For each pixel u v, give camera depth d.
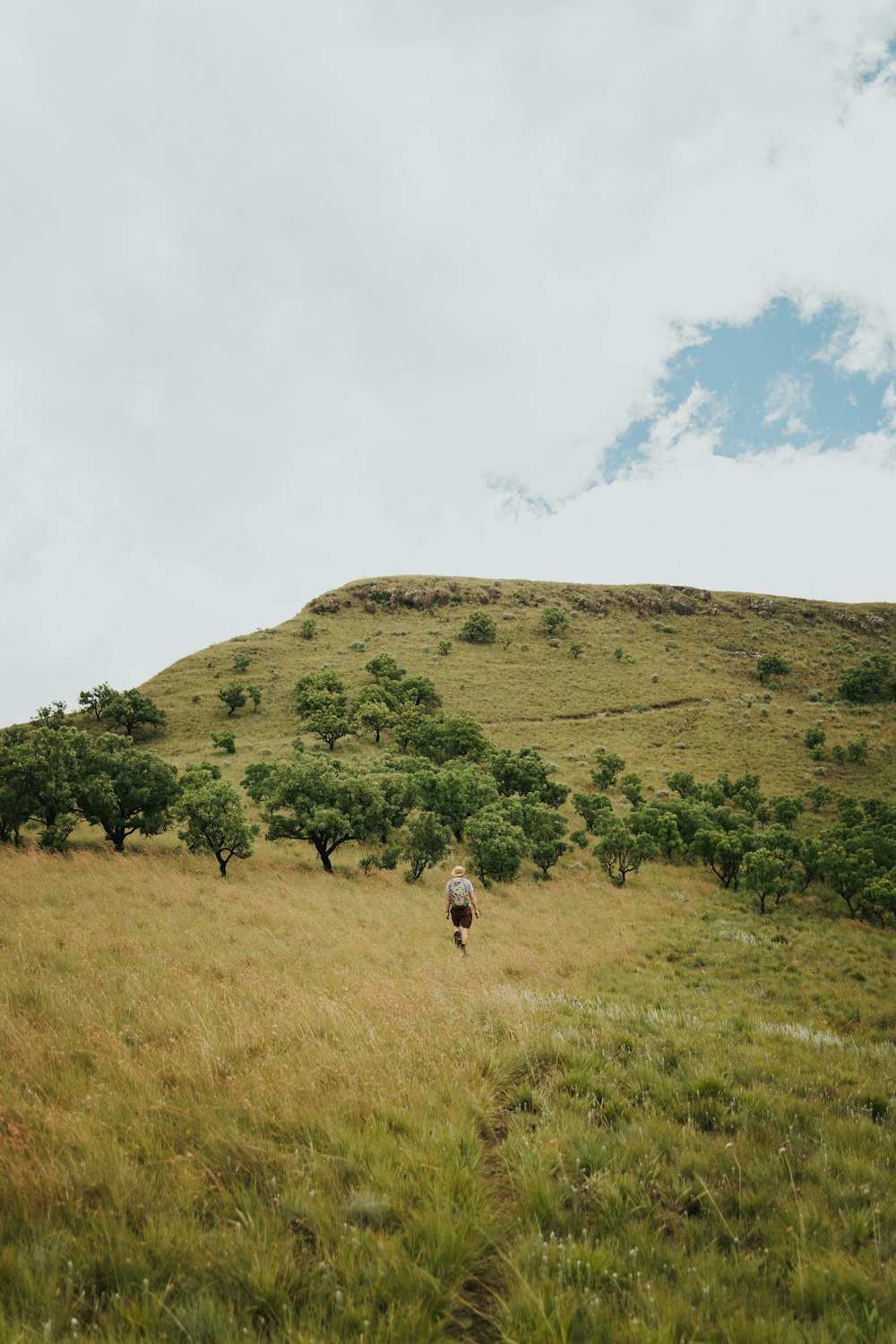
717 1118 5.19
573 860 45.47
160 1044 6.00
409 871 34.41
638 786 63.25
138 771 32.66
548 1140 4.41
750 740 84.62
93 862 23.62
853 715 96.94
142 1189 3.47
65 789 29.00
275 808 35.97
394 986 8.87
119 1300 2.69
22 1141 3.74
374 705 83.88
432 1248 3.18
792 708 98.69
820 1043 9.07
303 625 131.25
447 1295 2.89
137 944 11.26
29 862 21.27
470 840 36.97
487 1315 2.87
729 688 109.00
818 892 38.56
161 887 20.12
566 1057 6.21
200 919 15.80
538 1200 3.69
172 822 33.16
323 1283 2.92
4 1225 3.11
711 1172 4.23
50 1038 5.67
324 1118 4.35
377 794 35.78
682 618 146.62
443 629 132.75
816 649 133.38
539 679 108.50
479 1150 4.27
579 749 81.38
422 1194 3.62
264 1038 6.12
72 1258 2.99
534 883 37.12
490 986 10.18
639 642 130.75
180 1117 4.33
